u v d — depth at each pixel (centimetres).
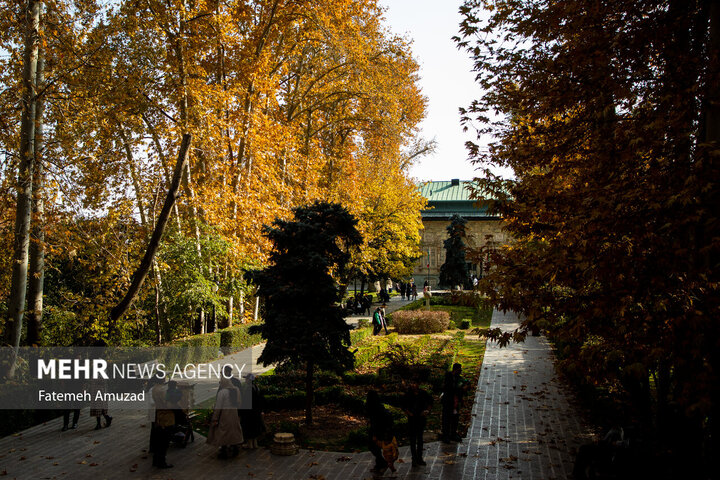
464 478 908
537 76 856
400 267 4425
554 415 1301
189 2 2106
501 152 943
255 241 2500
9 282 1741
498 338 848
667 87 741
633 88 807
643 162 764
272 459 1023
